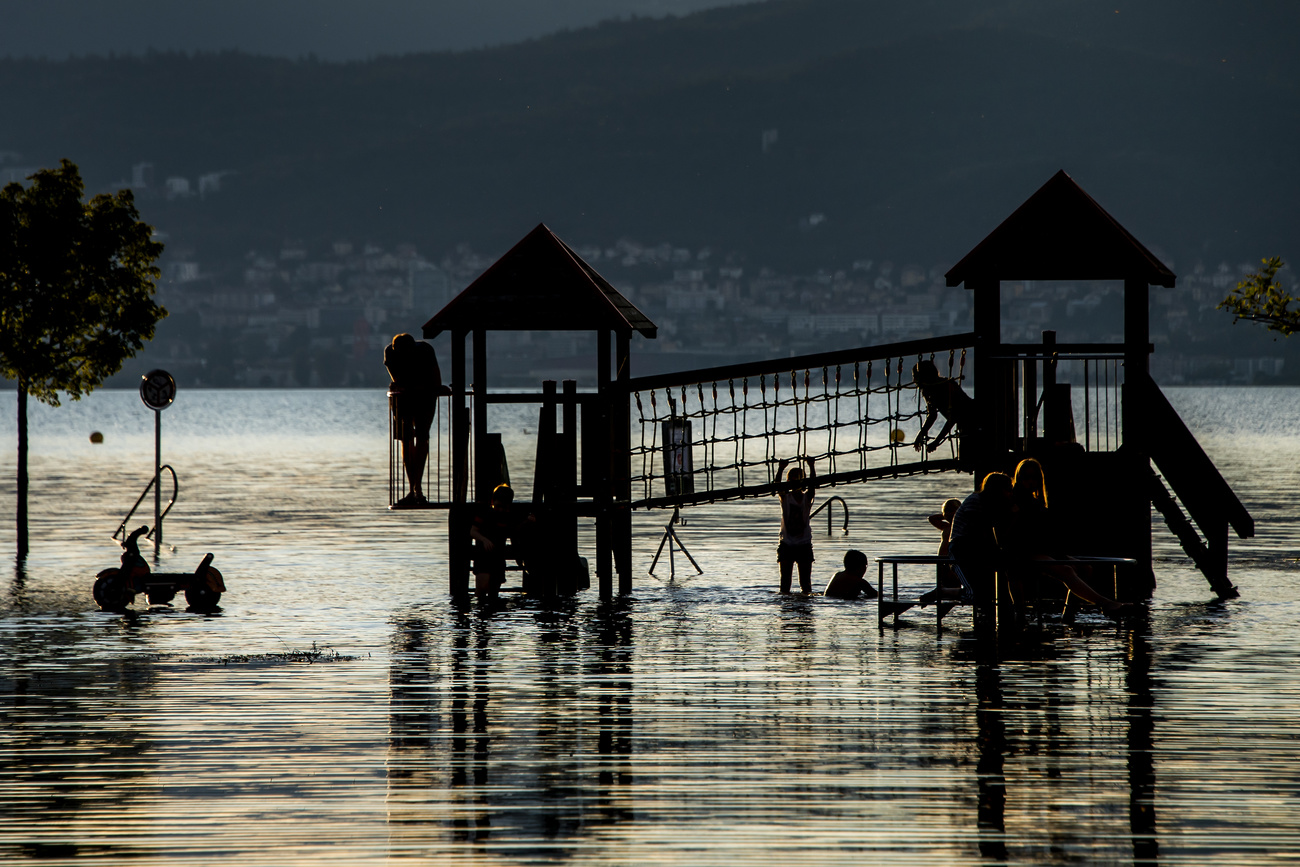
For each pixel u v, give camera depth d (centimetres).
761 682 3894
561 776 2942
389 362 5838
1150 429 5438
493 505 5797
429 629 4941
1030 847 2486
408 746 3186
